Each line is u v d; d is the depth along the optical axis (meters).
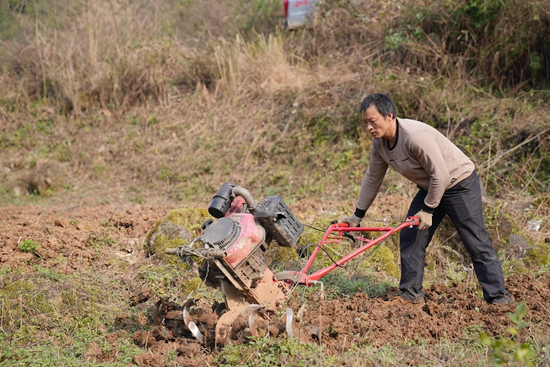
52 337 4.86
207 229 4.24
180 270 6.08
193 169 11.09
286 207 4.44
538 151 8.84
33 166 12.12
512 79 10.38
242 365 4.07
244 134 11.30
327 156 10.26
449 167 4.90
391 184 9.05
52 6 14.49
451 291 5.52
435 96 10.02
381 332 4.61
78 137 12.71
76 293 5.41
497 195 8.53
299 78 11.86
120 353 4.49
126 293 5.70
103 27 13.95
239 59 12.47
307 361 4.06
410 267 5.23
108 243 6.74
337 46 12.30
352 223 5.29
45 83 13.55
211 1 14.84
